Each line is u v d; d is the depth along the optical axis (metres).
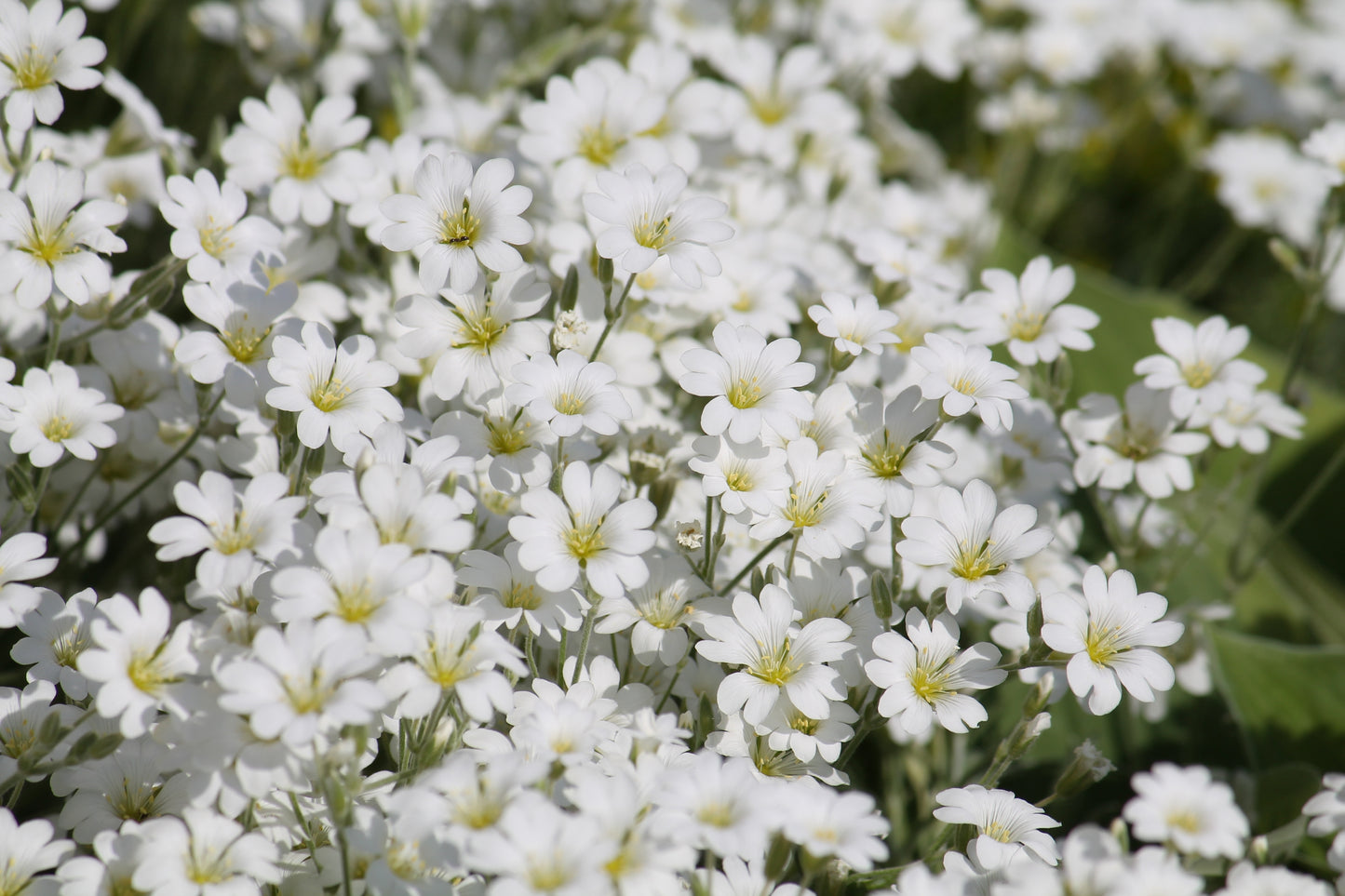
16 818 0.51
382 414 0.51
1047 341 0.54
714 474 0.50
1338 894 0.50
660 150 0.55
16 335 0.53
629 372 0.53
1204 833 0.49
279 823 0.49
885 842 0.54
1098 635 0.50
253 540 0.49
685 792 0.48
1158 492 0.53
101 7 0.56
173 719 0.48
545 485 0.51
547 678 0.51
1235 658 0.56
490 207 0.51
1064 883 0.49
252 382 0.51
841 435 0.52
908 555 0.50
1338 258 0.56
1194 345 0.54
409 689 0.48
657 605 0.51
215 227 0.52
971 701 0.50
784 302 0.54
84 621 0.50
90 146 0.56
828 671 0.50
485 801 0.48
